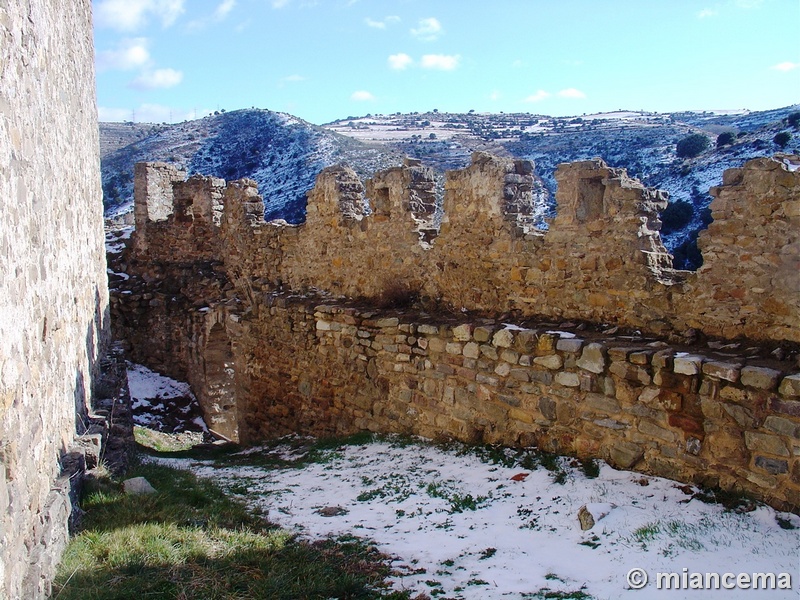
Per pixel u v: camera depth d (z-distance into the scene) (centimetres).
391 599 510
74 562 519
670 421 706
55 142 678
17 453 422
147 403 1867
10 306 432
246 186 1700
